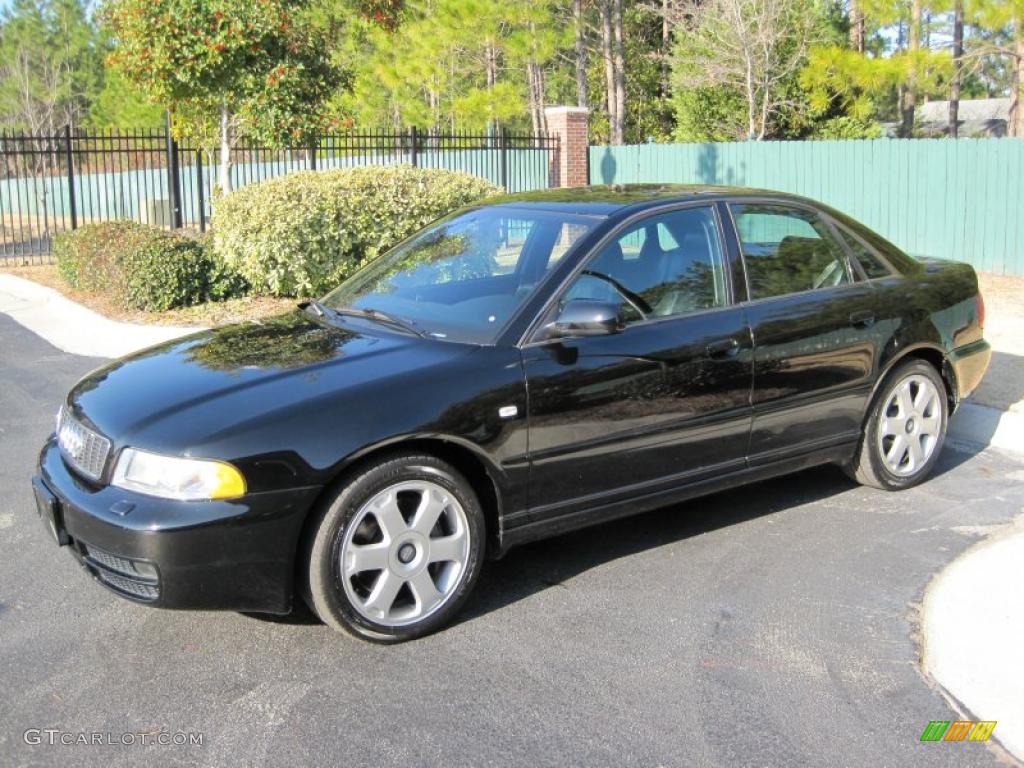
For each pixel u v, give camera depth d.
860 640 4.04
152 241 12.03
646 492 4.65
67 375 8.84
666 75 36.19
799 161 18.28
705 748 3.32
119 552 3.66
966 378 6.00
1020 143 14.86
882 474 5.63
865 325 5.35
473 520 4.14
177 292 11.89
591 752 3.30
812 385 5.15
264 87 14.17
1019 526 5.23
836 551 4.94
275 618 4.24
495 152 22.75
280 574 3.77
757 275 5.07
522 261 4.75
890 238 16.89
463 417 4.04
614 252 4.68
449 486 4.05
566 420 4.32
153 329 10.83
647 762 3.25
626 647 3.99
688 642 4.03
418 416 3.94
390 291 5.02
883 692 3.66
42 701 3.60
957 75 21.16
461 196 12.22
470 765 3.23
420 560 4.02
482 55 31.98
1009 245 15.18
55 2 49.03
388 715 3.51
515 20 24.81
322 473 3.76
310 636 4.09
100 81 49.00
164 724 3.46
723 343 4.78
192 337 4.96
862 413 5.45
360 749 3.32
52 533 4.05
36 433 7.04
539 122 33.75
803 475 6.09
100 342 10.38
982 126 37.66
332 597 3.84
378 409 3.89
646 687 3.69
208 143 17.14
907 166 16.44
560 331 4.30
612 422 4.46
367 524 3.93
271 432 3.73
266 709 3.55
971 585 4.43
